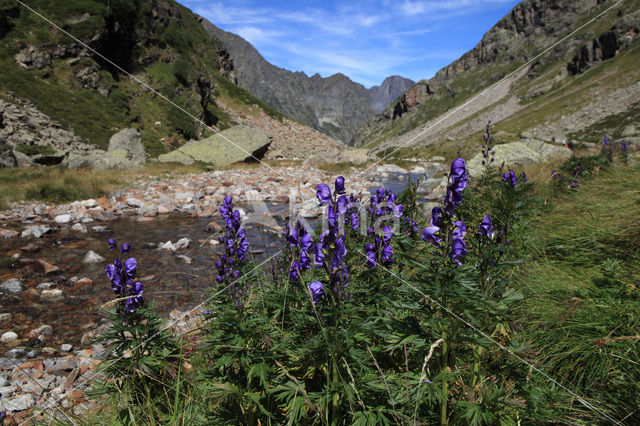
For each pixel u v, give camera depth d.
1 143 22.70
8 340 5.39
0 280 7.55
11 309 6.37
